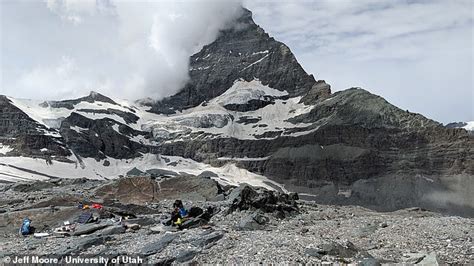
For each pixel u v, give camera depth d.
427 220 46.59
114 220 44.09
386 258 31.80
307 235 38.97
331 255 31.56
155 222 44.69
